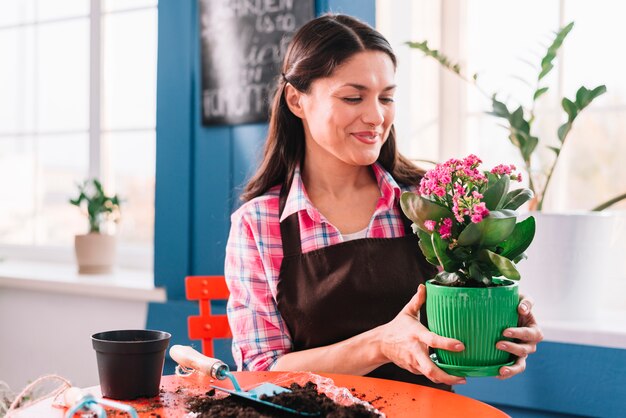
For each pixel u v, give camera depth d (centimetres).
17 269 293
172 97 242
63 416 94
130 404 99
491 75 223
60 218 313
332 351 125
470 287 102
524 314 106
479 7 224
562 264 175
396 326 114
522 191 109
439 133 233
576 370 170
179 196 240
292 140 147
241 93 228
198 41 238
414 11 222
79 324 265
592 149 208
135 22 286
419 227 107
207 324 164
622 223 202
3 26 326
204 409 95
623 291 201
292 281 138
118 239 294
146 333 107
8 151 326
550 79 213
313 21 138
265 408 92
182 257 239
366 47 129
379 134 132
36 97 318
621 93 204
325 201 144
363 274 134
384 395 103
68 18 307
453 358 104
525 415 180
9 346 283
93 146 296
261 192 149
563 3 210
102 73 293
